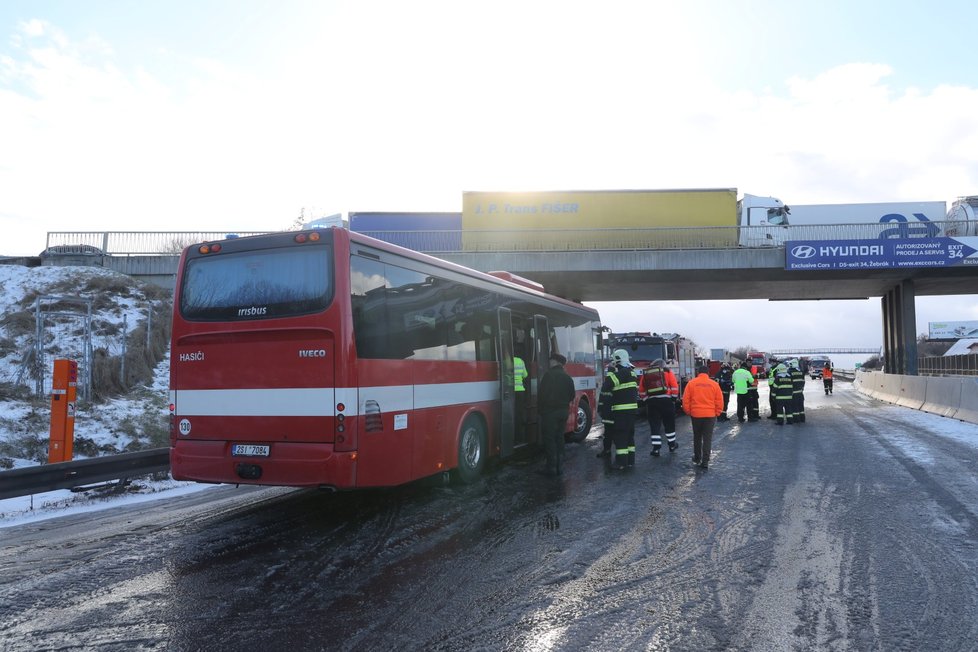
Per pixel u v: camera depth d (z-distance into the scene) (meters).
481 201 31.25
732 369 25.66
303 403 7.01
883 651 4.02
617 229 30.50
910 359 33.41
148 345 19.98
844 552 6.02
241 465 7.21
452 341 9.02
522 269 29.75
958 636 4.23
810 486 9.11
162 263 28.06
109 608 4.79
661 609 4.68
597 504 8.06
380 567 5.67
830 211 34.81
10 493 7.84
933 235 30.05
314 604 4.82
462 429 9.16
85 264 27.67
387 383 7.49
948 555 5.93
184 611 4.71
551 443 10.21
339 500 8.46
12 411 13.15
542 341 12.15
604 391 11.20
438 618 4.54
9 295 22.67
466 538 6.57
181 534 6.89
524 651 4.04
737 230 30.72
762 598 4.88
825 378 36.84
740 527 6.91
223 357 7.44
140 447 13.11
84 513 8.16
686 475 10.05
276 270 7.29
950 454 12.14
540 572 5.50
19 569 5.75
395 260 7.88
